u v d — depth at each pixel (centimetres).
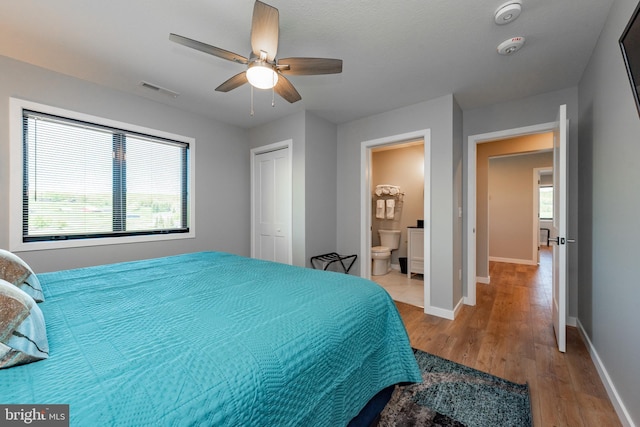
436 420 138
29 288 118
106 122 263
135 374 66
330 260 337
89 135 259
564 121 204
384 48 200
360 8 161
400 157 500
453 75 238
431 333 240
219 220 359
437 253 284
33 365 69
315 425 86
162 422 54
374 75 238
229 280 155
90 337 85
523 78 241
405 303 321
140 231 295
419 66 224
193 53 210
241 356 76
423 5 159
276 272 175
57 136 242
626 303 138
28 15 168
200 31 184
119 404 56
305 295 129
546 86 256
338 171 373
